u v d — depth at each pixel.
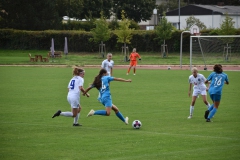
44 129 42.16
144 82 88.94
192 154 32.41
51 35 191.00
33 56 173.25
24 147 34.78
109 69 69.62
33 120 47.09
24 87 79.06
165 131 41.25
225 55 149.88
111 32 187.50
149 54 181.38
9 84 83.94
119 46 187.62
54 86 80.94
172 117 49.38
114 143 36.12
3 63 139.62
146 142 36.44
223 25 153.88
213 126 43.81
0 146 35.16
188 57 165.62
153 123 45.56
